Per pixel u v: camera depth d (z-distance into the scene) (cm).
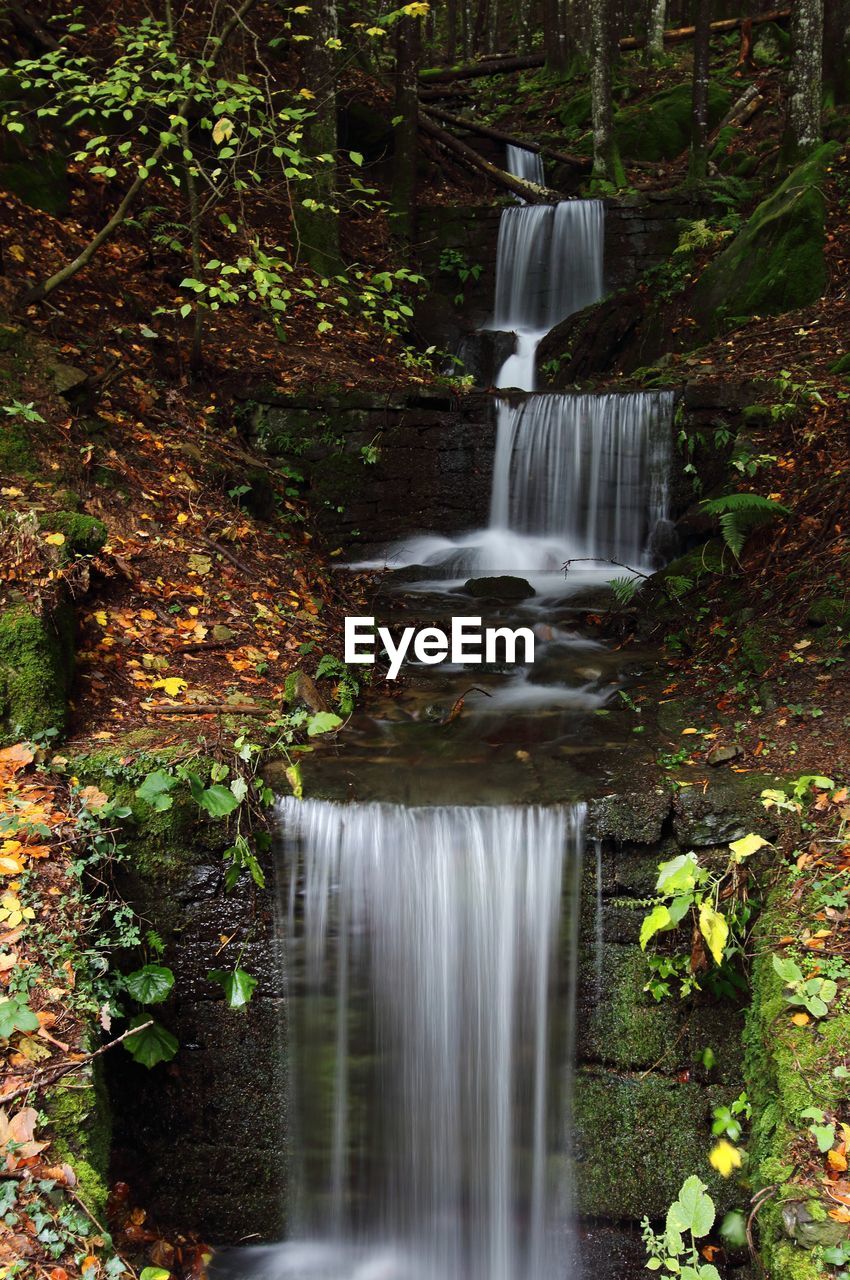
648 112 1554
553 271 1331
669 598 671
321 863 426
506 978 423
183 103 670
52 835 392
